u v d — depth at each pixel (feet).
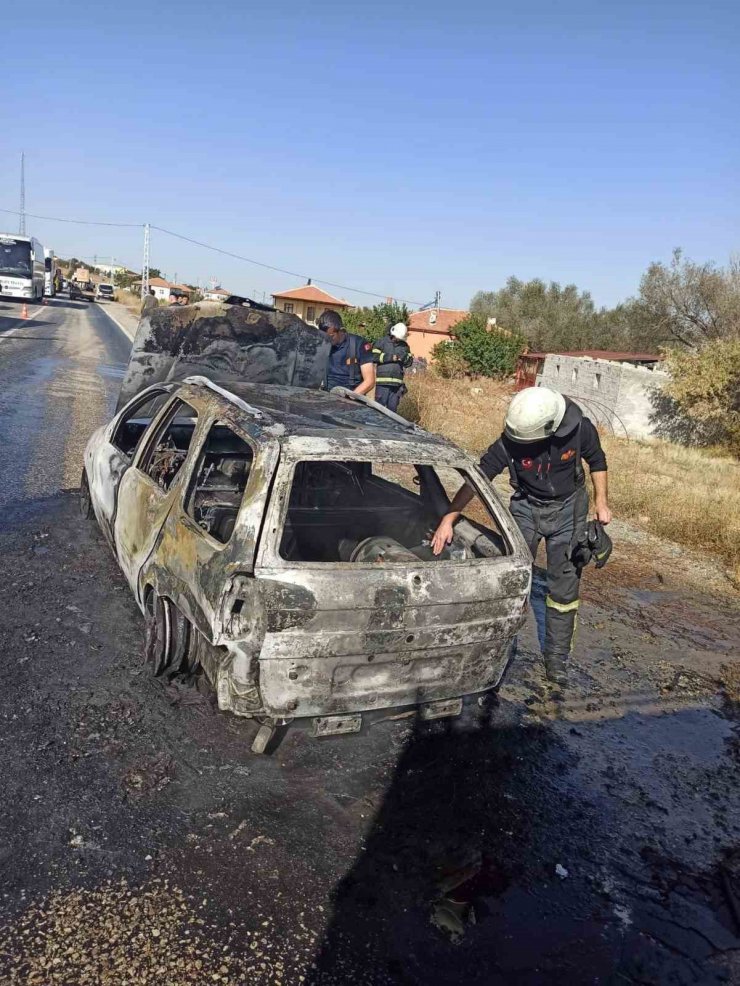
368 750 11.98
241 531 10.23
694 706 15.29
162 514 12.99
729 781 12.64
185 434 18.49
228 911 8.38
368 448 11.57
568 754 12.76
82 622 14.74
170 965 7.61
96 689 12.44
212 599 10.11
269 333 19.93
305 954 7.97
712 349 71.00
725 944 9.00
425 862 9.63
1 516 20.35
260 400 14.38
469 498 12.85
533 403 13.57
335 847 9.65
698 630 19.77
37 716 11.48
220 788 10.44
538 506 14.65
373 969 7.91
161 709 12.12
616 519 32.12
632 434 76.95
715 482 45.93
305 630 10.00
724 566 26.53
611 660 17.02
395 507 14.78
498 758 12.30
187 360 19.79
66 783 10.07
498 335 116.26
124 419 18.56
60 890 8.35
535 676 15.55
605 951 8.64
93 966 7.50
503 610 11.60
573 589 14.88
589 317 174.70
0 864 8.59
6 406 37.17
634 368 76.48
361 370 24.56
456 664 11.48
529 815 10.94
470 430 47.14
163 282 340.59
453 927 8.63
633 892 9.70
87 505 20.44
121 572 17.40
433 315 172.86
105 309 166.30
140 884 8.59
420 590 10.69
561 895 9.45
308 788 10.77
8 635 13.87
